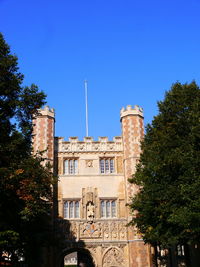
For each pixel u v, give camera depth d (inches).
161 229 1054.4
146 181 1099.9
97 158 1710.1
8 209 903.1
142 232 1211.9
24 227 987.9
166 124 1120.2
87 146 1728.6
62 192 1637.6
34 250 1061.1
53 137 1688.0
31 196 892.0
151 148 1141.1
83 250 1569.9
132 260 1502.2
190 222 877.2
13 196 885.2
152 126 1239.5
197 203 874.1
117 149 1732.3
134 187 1589.6
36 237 1209.4
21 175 876.6
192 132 961.5
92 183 1664.6
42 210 926.4
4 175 821.2
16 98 967.0
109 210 1633.9
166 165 1017.5
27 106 978.1
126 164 1656.0
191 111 1024.9
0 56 956.6
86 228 1574.8
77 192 1644.9
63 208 1615.4
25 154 959.6
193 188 897.5
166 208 989.2
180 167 1000.9
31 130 989.2
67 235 1552.7
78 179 1667.1
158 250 1610.5
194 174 927.7
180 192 942.4
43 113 1688.0
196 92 1118.4
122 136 1737.2
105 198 1642.5
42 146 1633.9
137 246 1505.9
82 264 1971.0
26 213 877.2
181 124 1081.4
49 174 995.9
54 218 1581.0
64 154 1704.0
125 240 1566.2
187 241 1048.8
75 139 1736.0
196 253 1513.3
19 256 1085.8
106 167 1710.1
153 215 1086.4
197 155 949.2
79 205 1631.4
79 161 1700.3
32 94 979.9
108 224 1589.6
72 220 1578.5
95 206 1625.2
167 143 1059.3
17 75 978.7
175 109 1119.6
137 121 1716.3
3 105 927.7
